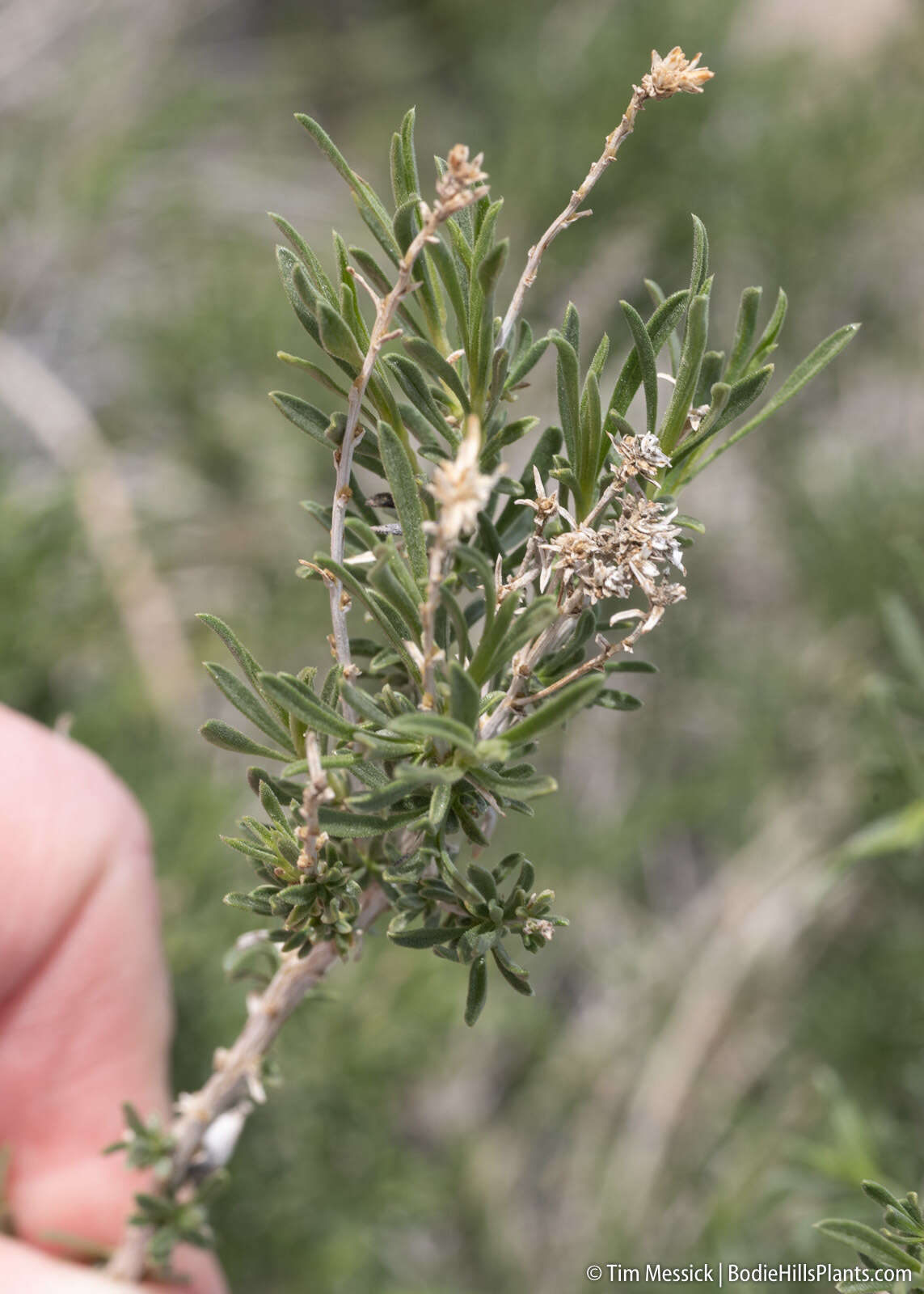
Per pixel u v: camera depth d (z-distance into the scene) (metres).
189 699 0.76
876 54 1.01
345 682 0.25
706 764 0.93
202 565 0.92
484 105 1.11
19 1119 0.48
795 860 0.80
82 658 0.75
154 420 0.96
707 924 0.87
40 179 1.03
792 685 0.84
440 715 0.25
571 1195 0.86
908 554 0.46
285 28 1.41
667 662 0.92
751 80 0.94
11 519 0.68
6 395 0.85
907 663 0.43
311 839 0.26
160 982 0.51
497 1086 0.93
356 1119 0.66
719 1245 0.63
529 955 0.90
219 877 0.63
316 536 0.91
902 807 0.51
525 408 0.92
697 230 0.25
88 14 1.14
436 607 0.25
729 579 0.99
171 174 1.11
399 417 0.26
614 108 0.92
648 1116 0.79
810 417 0.97
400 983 0.66
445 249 0.25
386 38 1.31
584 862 0.86
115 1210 0.48
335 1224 0.67
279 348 0.92
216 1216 0.63
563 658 0.27
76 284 1.05
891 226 0.96
